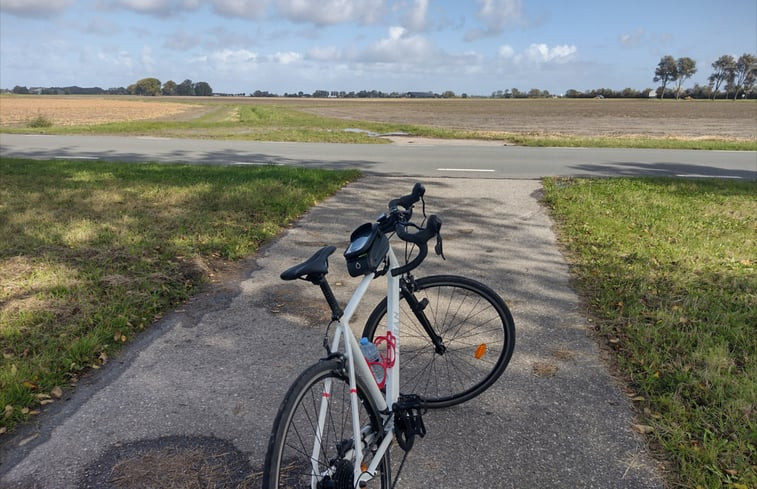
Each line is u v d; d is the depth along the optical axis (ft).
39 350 12.14
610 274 17.02
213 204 26.14
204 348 12.60
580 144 59.62
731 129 97.09
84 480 8.40
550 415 10.03
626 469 8.60
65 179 32.76
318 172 35.47
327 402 6.72
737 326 13.03
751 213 25.11
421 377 10.45
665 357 11.69
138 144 57.77
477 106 250.57
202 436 9.46
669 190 30.71
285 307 14.93
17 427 9.68
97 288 15.40
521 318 14.12
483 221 24.30
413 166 41.39
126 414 10.07
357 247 7.15
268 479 5.90
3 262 17.66
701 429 9.33
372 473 7.32
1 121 111.34
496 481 8.42
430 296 10.01
